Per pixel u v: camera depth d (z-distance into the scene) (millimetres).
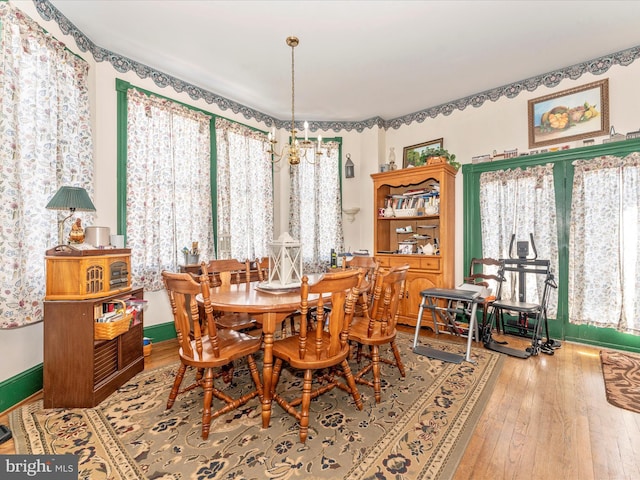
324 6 2289
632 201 2781
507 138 3557
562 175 3150
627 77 2875
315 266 4500
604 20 2463
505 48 2846
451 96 3850
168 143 3203
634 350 2793
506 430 1674
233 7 2303
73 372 1911
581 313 3037
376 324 2303
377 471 1377
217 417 1777
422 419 1779
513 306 2850
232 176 3885
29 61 2029
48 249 2113
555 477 1341
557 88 3236
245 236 4004
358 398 1878
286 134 4660
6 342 1929
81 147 2525
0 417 1820
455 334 3357
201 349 1702
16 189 1877
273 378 1824
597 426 1696
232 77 3369
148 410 1890
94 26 2531
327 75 3320
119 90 2918
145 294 3119
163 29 2564
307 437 1623
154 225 3072
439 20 2451
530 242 3301
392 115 4453
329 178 4605
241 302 1749
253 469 1394
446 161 3650
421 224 4141
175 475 1358
